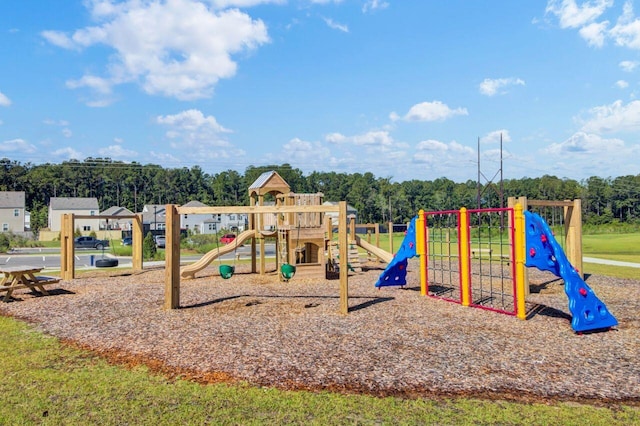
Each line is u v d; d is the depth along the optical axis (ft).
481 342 21.50
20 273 33.94
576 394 15.44
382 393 15.34
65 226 47.01
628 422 13.28
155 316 27.30
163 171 403.95
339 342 21.31
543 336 22.77
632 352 20.17
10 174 311.47
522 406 14.39
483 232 170.19
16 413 13.69
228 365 18.12
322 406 14.23
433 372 17.35
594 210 279.08
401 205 317.22
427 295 34.96
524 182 320.09
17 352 20.20
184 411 13.85
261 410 13.94
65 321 26.40
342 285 27.96
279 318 26.53
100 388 15.75
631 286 40.16
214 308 29.73
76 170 371.35
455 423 13.12
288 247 45.62
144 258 80.07
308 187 406.21
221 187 383.86
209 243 123.13
